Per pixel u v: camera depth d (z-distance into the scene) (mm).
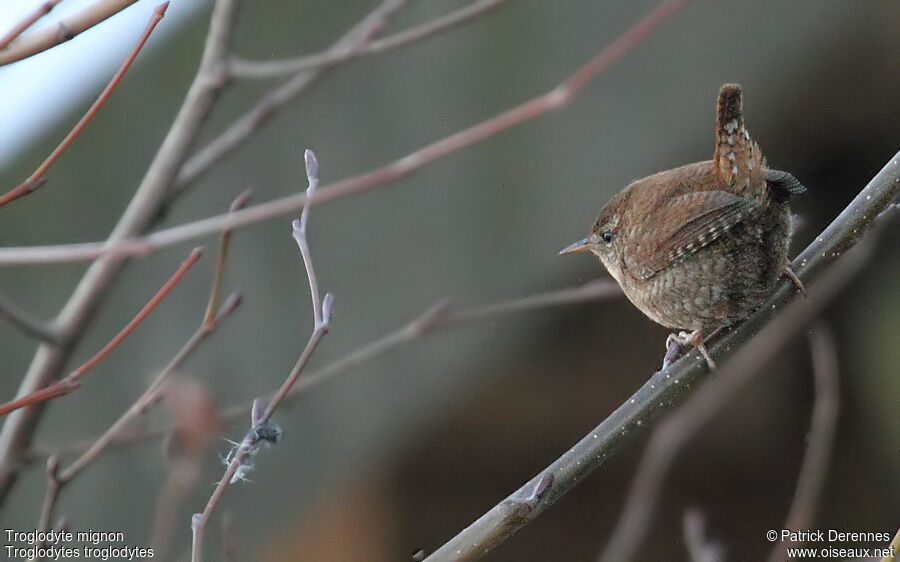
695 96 9664
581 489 11789
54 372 6664
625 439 6328
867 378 11242
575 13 9836
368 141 10133
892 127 10164
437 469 10531
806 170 10688
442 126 9992
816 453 8070
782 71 9781
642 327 10367
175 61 10500
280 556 9781
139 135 10594
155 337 10180
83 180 10719
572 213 9688
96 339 10273
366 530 10195
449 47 10000
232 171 10242
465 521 10625
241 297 6137
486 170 9906
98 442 6094
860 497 11102
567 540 11688
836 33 9672
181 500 6703
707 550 7367
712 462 11516
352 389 10039
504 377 10180
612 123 9750
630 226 7809
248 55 10219
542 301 7578
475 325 9641
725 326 7141
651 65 9734
